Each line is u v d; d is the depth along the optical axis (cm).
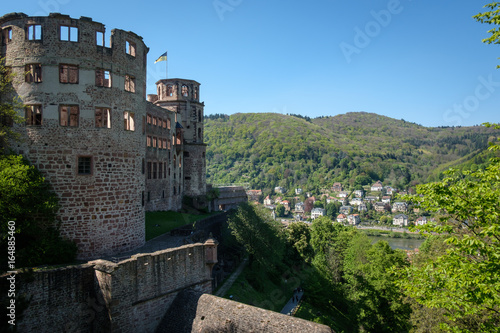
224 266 4884
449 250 1708
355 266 5544
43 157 2542
